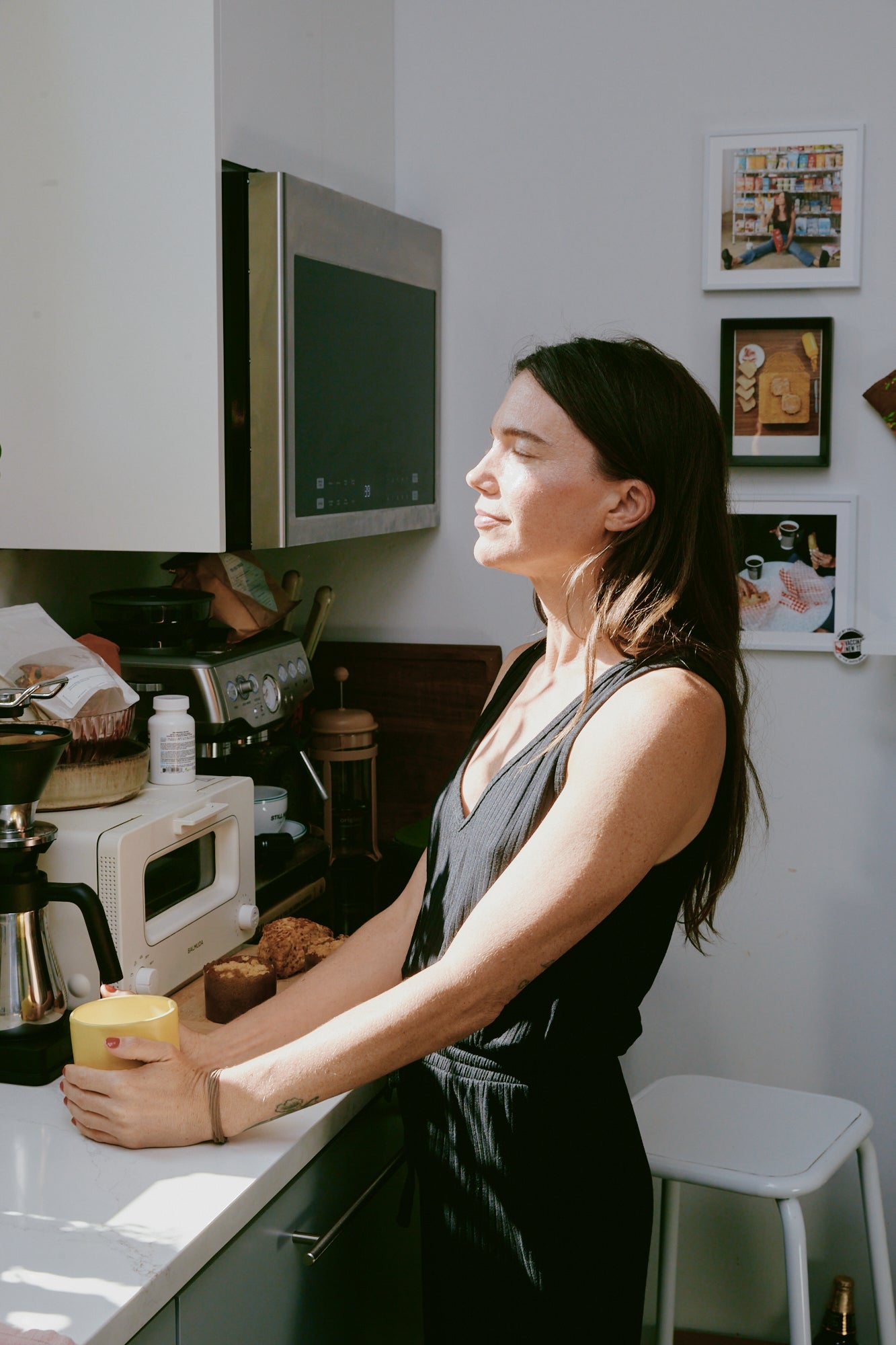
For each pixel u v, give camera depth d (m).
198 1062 1.19
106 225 1.57
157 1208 1.01
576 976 1.07
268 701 1.79
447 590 2.25
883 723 2.08
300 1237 1.19
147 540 1.61
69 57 1.56
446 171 2.16
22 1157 1.10
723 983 2.19
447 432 2.22
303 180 1.67
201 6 1.50
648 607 1.09
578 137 2.10
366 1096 1.29
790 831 2.13
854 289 2.02
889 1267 1.74
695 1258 2.26
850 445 2.05
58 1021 1.29
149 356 1.58
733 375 2.06
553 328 2.15
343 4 1.92
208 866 1.58
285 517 1.63
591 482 1.10
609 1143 1.13
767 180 2.02
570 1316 1.12
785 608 2.09
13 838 1.23
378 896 1.93
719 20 2.02
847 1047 2.15
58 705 1.39
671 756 1.02
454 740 2.24
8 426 1.65
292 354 1.62
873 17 1.97
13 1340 0.83
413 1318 1.57
